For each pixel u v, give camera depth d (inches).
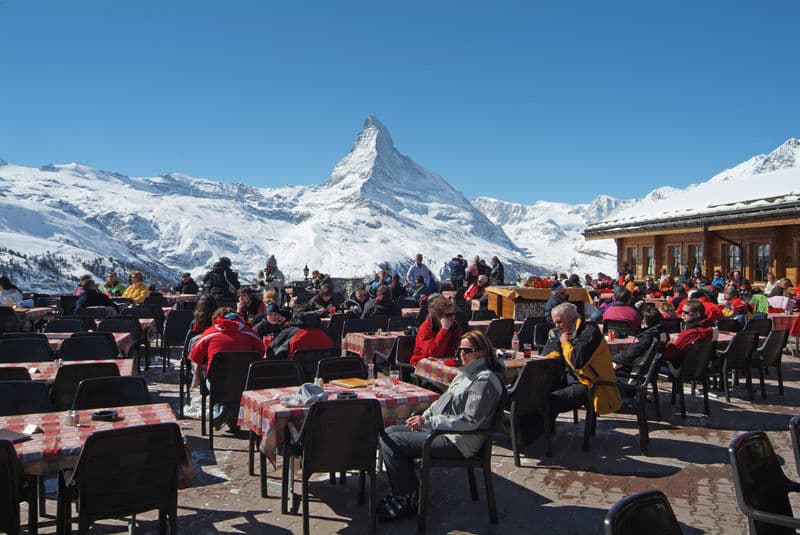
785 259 707.4
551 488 202.8
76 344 279.3
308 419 160.6
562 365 257.3
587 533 170.4
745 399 327.6
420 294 687.7
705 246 805.9
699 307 296.2
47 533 166.6
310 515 181.2
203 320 313.1
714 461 228.5
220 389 242.2
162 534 158.1
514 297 552.1
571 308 250.1
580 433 263.3
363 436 165.2
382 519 177.6
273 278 653.9
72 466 144.7
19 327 415.8
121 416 172.1
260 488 201.0
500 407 177.8
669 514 98.8
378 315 434.6
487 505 187.5
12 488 127.3
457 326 276.8
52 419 169.3
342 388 208.2
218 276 563.8
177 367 414.3
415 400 196.5
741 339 317.7
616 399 241.0
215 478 209.6
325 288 474.0
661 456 233.9
